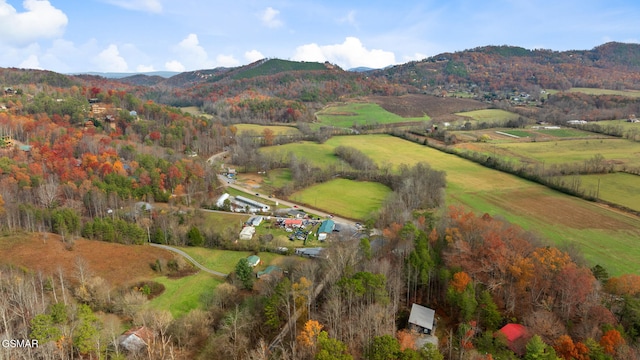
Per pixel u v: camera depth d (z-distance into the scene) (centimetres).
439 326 7675
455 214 11325
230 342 7238
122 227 11669
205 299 8900
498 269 8300
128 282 9488
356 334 7044
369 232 12369
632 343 6512
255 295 8888
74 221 11638
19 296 7262
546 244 10381
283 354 6469
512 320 7450
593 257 10625
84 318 6638
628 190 15175
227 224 13850
